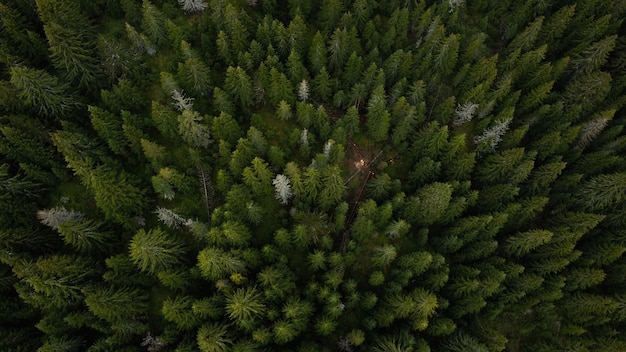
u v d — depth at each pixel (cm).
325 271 4741
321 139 5550
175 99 5119
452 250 4966
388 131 5678
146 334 4438
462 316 4788
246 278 4209
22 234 4284
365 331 4653
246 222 4950
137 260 4075
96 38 5284
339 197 4956
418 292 4344
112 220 4750
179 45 5481
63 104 4775
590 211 5166
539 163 5491
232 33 5334
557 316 5072
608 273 5116
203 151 5291
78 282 4103
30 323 4347
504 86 5328
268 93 5438
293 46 5469
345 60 5656
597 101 5491
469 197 4897
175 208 4797
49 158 4809
